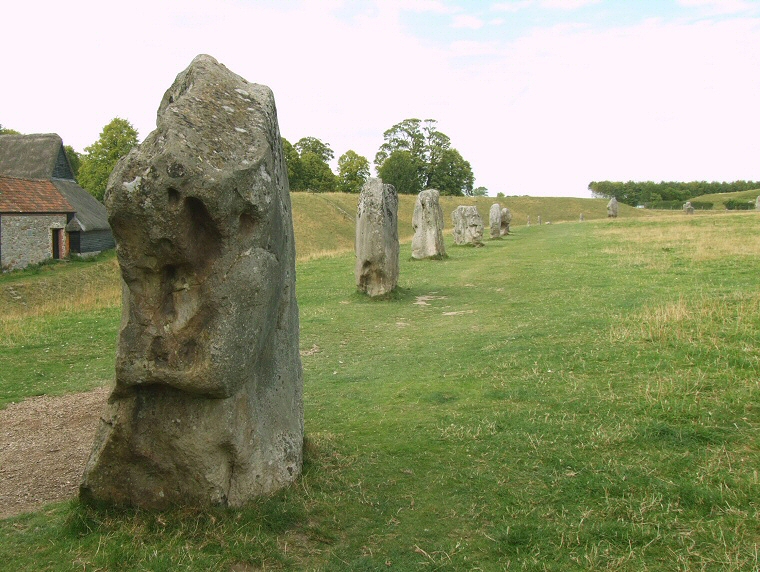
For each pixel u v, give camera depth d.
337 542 5.04
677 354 9.28
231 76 5.45
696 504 5.34
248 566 4.62
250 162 4.79
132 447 4.98
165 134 4.54
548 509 5.47
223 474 5.10
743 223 33.34
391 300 17.14
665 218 43.03
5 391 10.38
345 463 6.45
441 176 102.06
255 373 5.42
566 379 8.84
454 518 5.42
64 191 44.97
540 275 19.88
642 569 4.55
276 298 5.37
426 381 9.55
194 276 4.73
